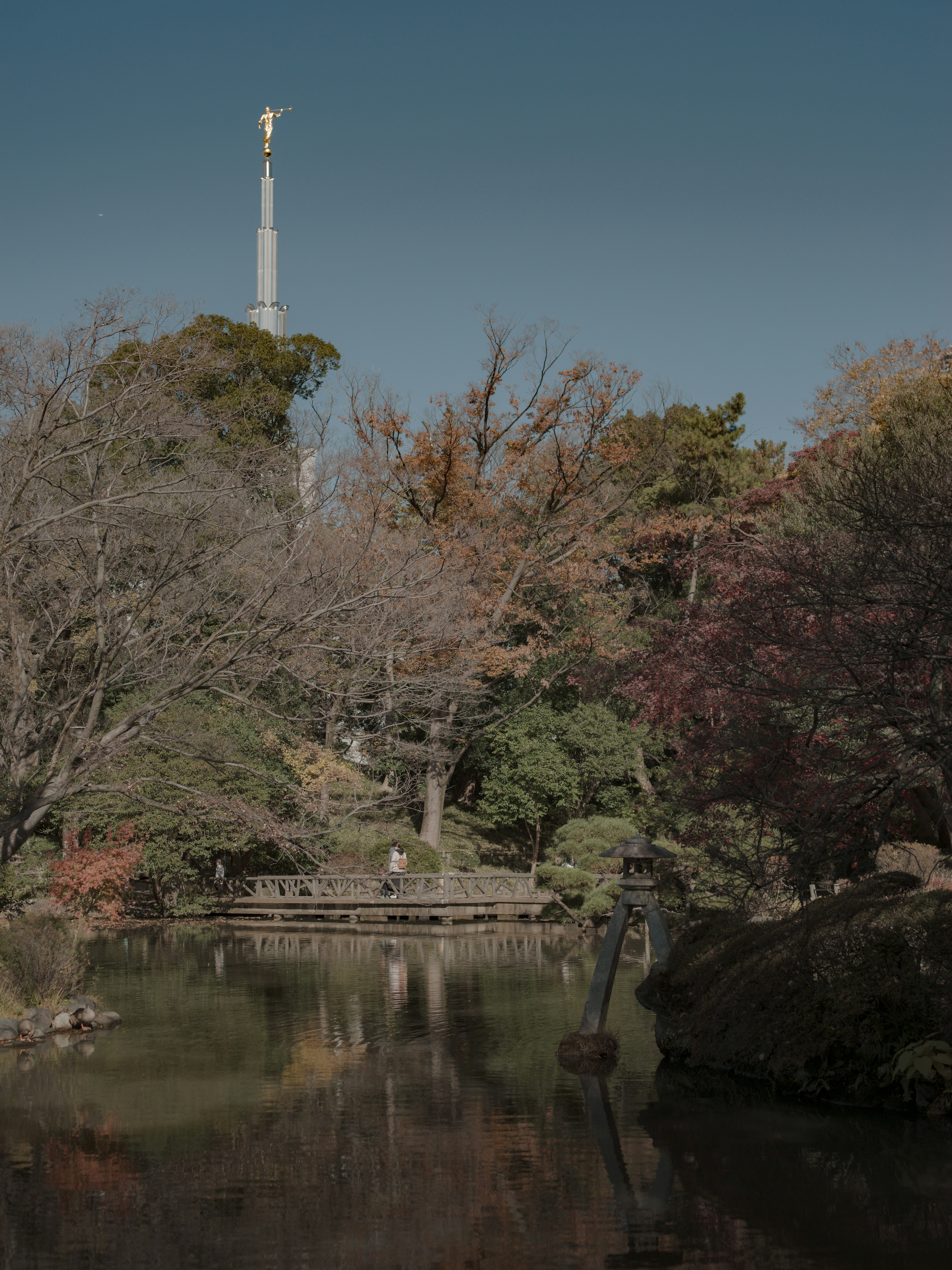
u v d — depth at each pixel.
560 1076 10.52
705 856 14.77
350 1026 13.41
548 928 27.78
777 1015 10.05
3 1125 8.88
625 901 11.93
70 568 15.60
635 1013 14.29
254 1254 5.96
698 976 11.20
